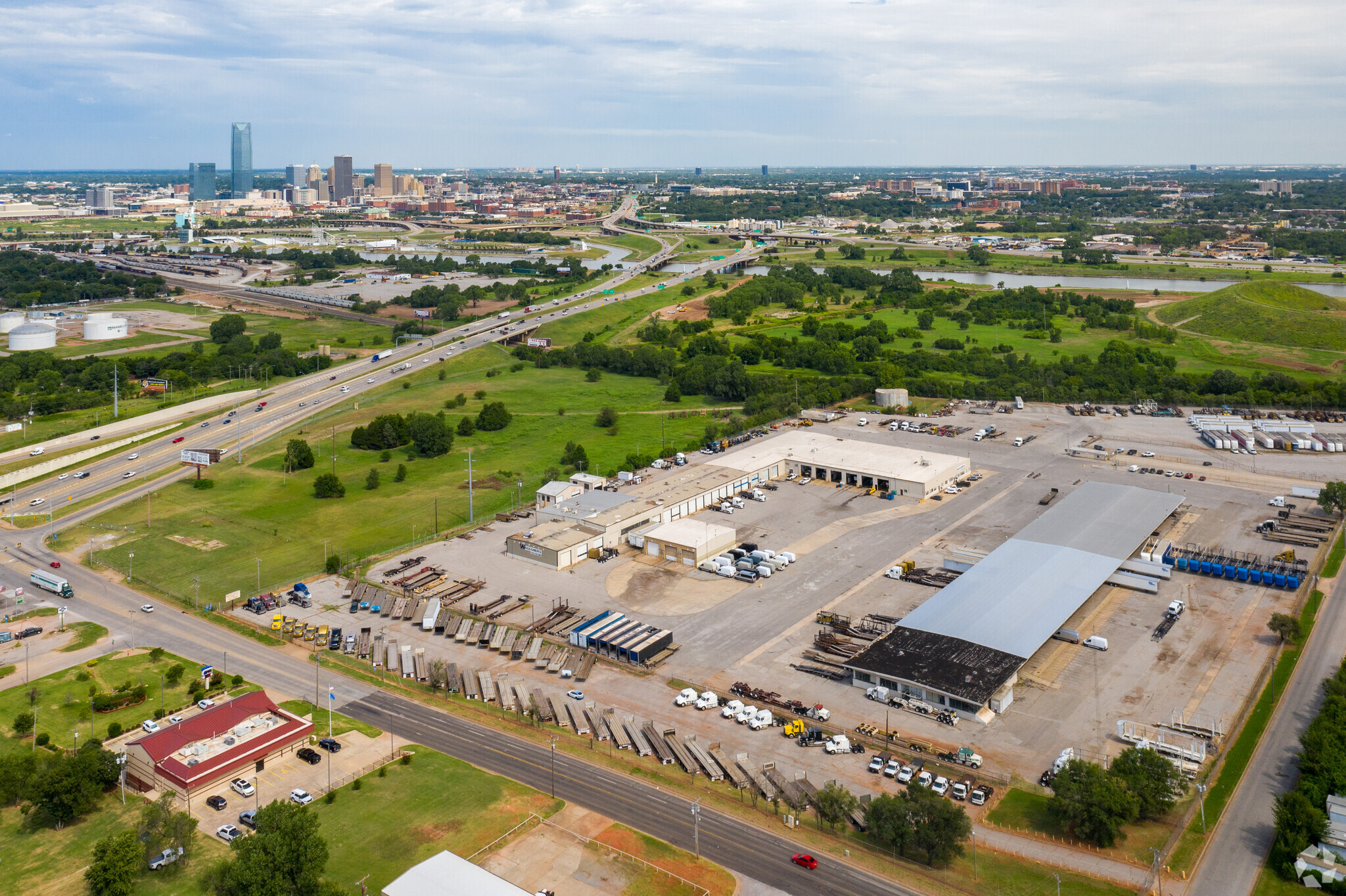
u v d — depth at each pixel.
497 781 122.00
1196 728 129.25
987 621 153.62
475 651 157.88
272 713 134.75
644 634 157.88
